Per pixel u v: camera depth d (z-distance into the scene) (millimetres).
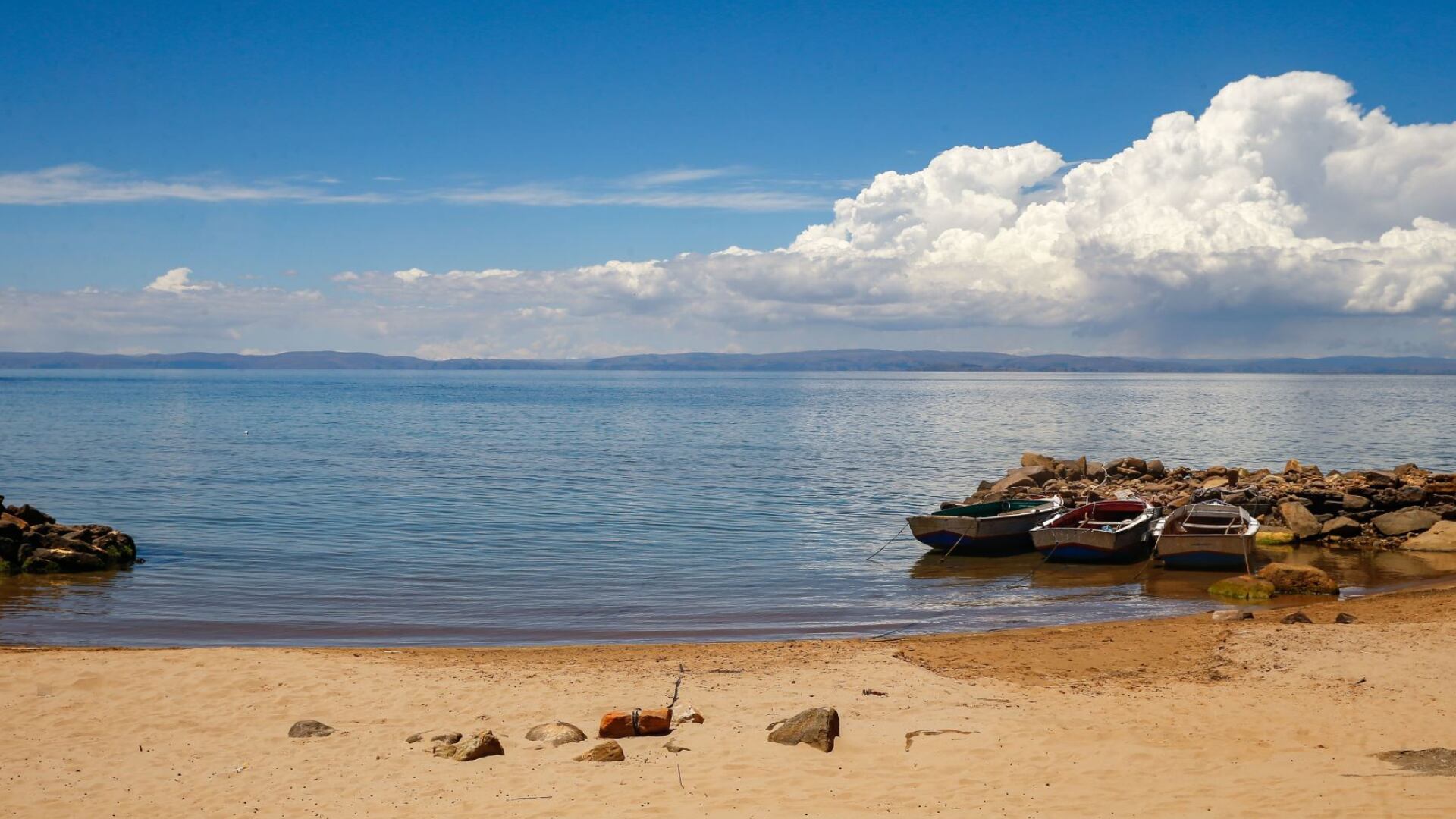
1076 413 132500
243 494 48000
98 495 47031
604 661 17812
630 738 12773
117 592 25688
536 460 66688
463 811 10500
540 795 10844
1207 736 12555
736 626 22672
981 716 13492
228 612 23625
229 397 177500
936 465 64438
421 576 28500
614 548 33812
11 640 20578
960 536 32156
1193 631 19562
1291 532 34344
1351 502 37031
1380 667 15727
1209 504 34125
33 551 28031
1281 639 17953
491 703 14555
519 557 31938
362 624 22625
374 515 41156
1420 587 26297
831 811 10203
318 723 13383
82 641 20625
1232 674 15812
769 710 13961
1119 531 30281
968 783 10938
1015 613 24000
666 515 41875
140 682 15508
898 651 18438
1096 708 13914
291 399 175000
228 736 13156
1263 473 47844
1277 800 10156
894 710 13867
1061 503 37750
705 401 176250
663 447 77938
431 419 116750
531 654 18547
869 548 34062
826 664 17266
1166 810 10016
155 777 11680
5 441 79375
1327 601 24047
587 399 186125
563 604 25109
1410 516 34531
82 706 14352
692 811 10273
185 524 38250
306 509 42812
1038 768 11367
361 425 104188
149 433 89625
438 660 17750
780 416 125438
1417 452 73812
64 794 11172
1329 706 13742
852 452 74062
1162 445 81312
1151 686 15250
